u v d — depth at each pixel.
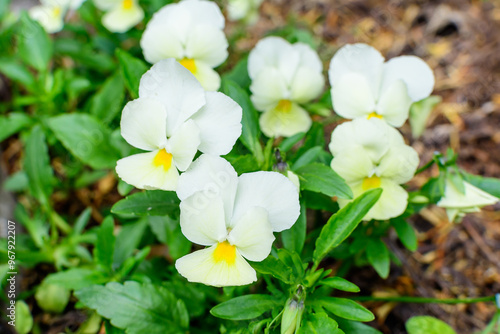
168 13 0.33
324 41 0.48
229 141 0.30
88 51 0.42
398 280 0.37
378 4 0.51
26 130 0.41
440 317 0.37
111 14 0.39
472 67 0.45
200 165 0.29
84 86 0.39
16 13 0.45
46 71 0.40
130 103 0.29
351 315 0.30
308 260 0.32
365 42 0.48
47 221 0.39
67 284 0.33
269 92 0.34
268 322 0.30
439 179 0.32
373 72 0.33
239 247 0.29
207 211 0.28
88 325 0.35
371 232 0.34
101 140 0.37
